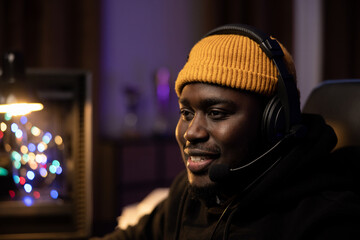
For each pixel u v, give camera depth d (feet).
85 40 10.30
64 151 3.64
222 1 11.61
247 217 2.25
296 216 2.07
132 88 11.34
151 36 12.00
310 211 2.05
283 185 2.17
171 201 2.90
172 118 11.84
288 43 11.85
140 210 4.38
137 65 11.89
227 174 2.02
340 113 2.87
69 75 3.55
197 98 2.12
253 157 2.15
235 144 2.09
